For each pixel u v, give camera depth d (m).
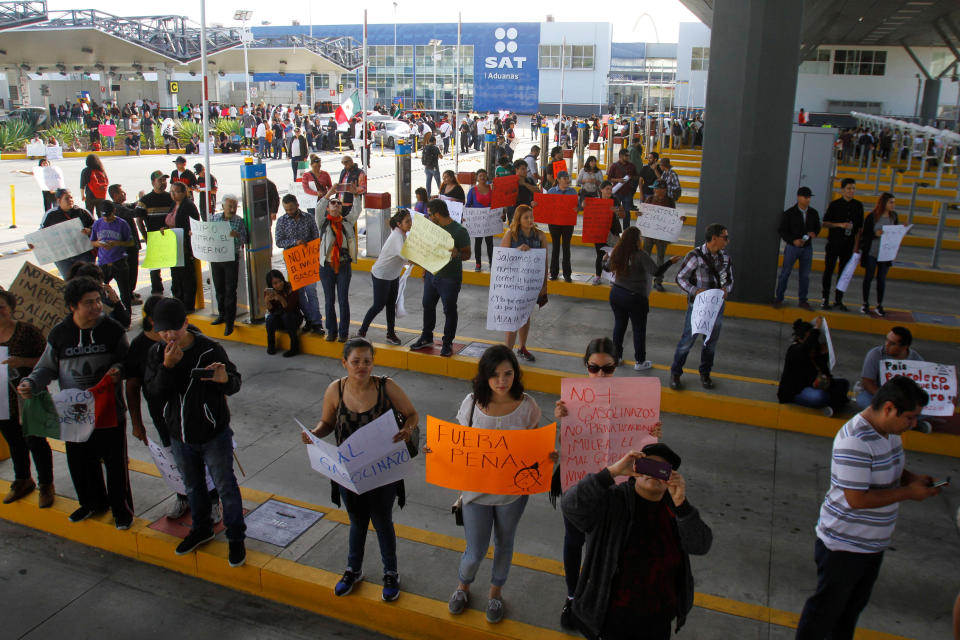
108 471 5.25
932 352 10.16
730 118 10.95
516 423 4.26
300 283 8.99
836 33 44.56
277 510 5.71
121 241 9.84
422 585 4.83
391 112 51.00
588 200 11.91
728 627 4.50
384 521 4.54
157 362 4.74
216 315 10.36
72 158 32.75
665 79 67.31
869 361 7.06
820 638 3.93
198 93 47.62
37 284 6.19
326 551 5.18
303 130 37.56
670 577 3.28
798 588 4.92
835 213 11.03
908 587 4.97
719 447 7.11
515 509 4.32
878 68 53.16
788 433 7.46
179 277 10.49
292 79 66.75
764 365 9.14
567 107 68.75
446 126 37.94
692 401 7.84
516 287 8.08
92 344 5.03
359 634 4.61
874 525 3.71
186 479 4.98
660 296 11.85
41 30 33.94
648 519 3.28
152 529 5.36
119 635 4.53
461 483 4.24
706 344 8.00
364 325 9.37
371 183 25.67
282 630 4.62
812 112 54.38
